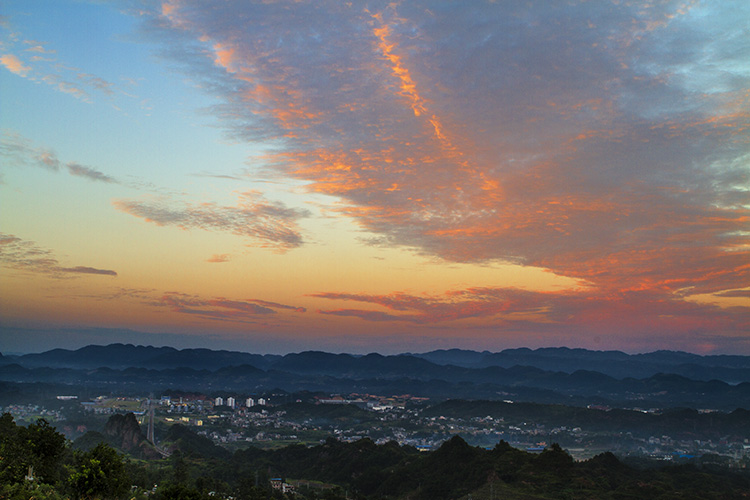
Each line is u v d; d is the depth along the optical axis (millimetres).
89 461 96625
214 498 127875
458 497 181000
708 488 184500
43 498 93000
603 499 162250
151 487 171500
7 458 96062
